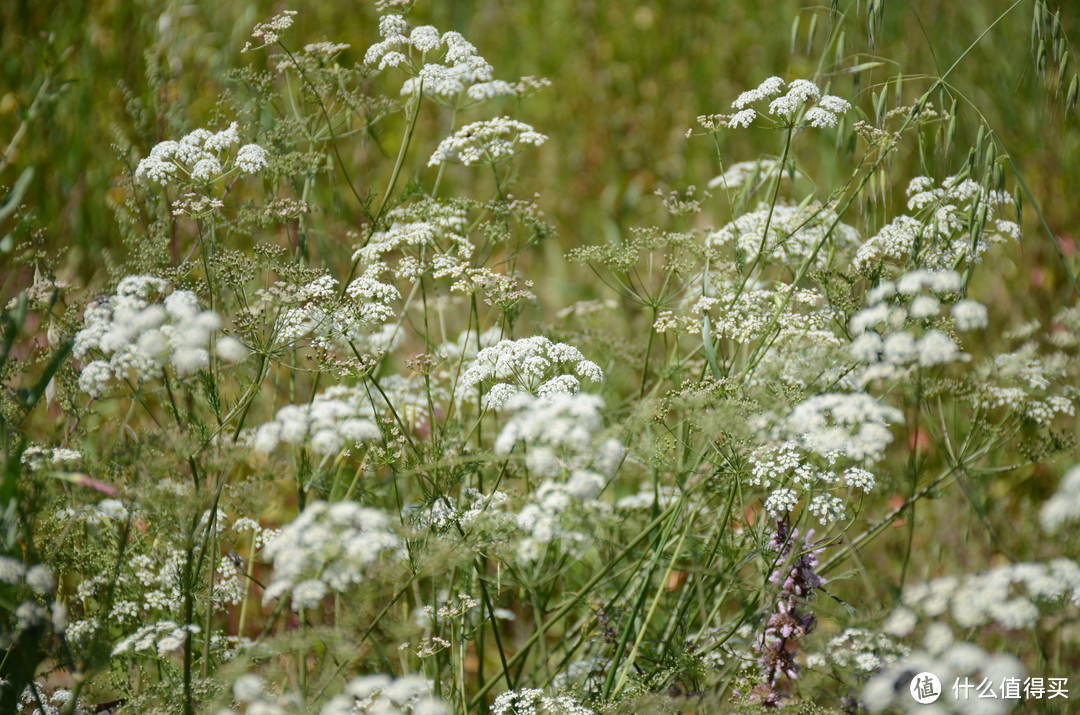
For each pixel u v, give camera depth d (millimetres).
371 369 2574
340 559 2057
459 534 2525
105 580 2518
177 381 2715
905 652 2191
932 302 2467
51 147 5273
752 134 5957
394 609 2670
